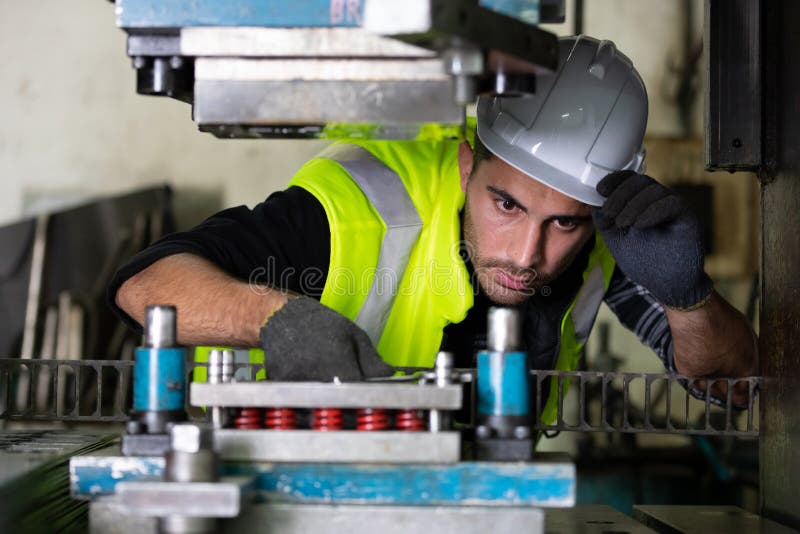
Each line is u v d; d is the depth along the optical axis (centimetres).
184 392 104
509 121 155
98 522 96
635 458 408
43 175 491
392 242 162
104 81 495
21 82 493
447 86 104
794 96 134
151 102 494
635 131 158
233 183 493
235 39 105
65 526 115
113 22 495
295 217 158
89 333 464
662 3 468
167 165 493
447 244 164
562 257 165
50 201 490
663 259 146
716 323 162
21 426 432
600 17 471
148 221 475
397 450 95
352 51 104
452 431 98
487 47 93
